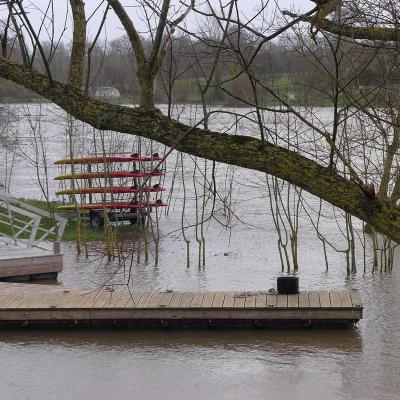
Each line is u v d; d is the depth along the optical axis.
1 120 88.56
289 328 26.84
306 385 21.55
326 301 27.17
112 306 27.11
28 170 82.88
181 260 41.09
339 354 24.22
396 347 24.84
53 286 30.98
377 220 6.52
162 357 24.19
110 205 49.03
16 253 36.72
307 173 6.68
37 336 26.69
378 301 31.83
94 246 44.59
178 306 26.91
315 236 48.34
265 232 49.72
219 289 34.09
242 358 23.95
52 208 51.31
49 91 7.35
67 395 21.06
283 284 28.14
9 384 21.92
